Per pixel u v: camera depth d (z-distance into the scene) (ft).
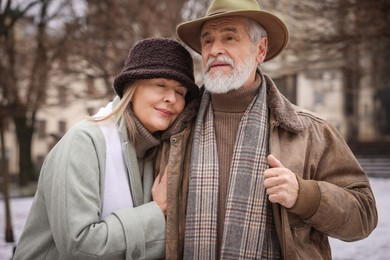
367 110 108.06
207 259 7.20
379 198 37.19
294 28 23.77
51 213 7.13
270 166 7.34
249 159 7.46
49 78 36.60
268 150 7.66
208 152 7.68
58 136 28.58
